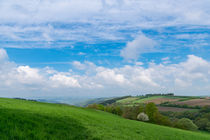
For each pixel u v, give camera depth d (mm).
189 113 113562
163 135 22984
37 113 14531
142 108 89000
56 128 11008
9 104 19234
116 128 18641
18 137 7805
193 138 28797
